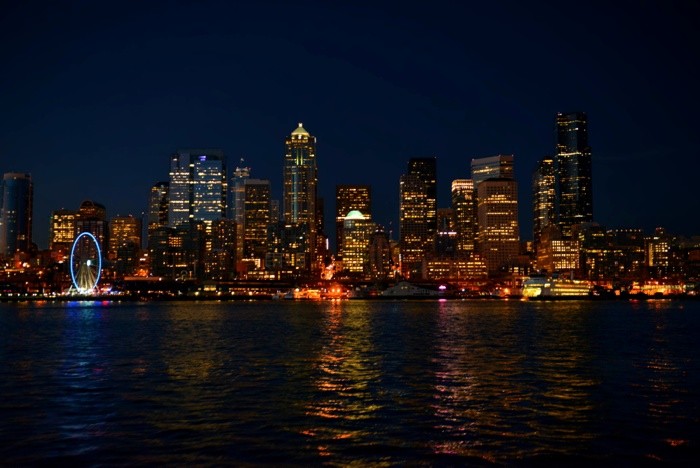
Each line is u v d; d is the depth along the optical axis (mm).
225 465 35219
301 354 89688
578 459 36219
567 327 157500
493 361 80375
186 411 48531
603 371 70188
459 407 49875
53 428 43281
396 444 39250
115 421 45281
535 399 53031
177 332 141500
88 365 77312
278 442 39688
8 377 66750
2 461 36000
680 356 86000
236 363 78688
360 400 52812
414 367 74250
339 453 37375
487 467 34969
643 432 41812
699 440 39875
